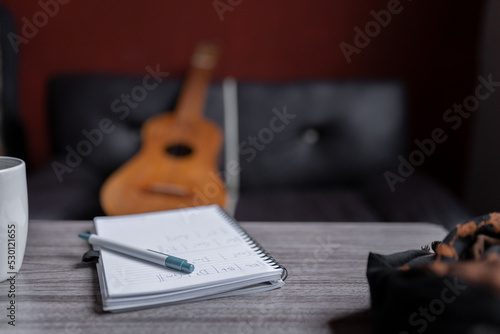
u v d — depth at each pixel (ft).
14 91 4.66
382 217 3.86
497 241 1.32
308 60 5.64
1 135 4.57
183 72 5.64
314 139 4.90
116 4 5.41
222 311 1.39
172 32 5.52
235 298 1.48
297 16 5.51
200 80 4.83
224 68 5.64
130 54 5.56
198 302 1.44
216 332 1.27
